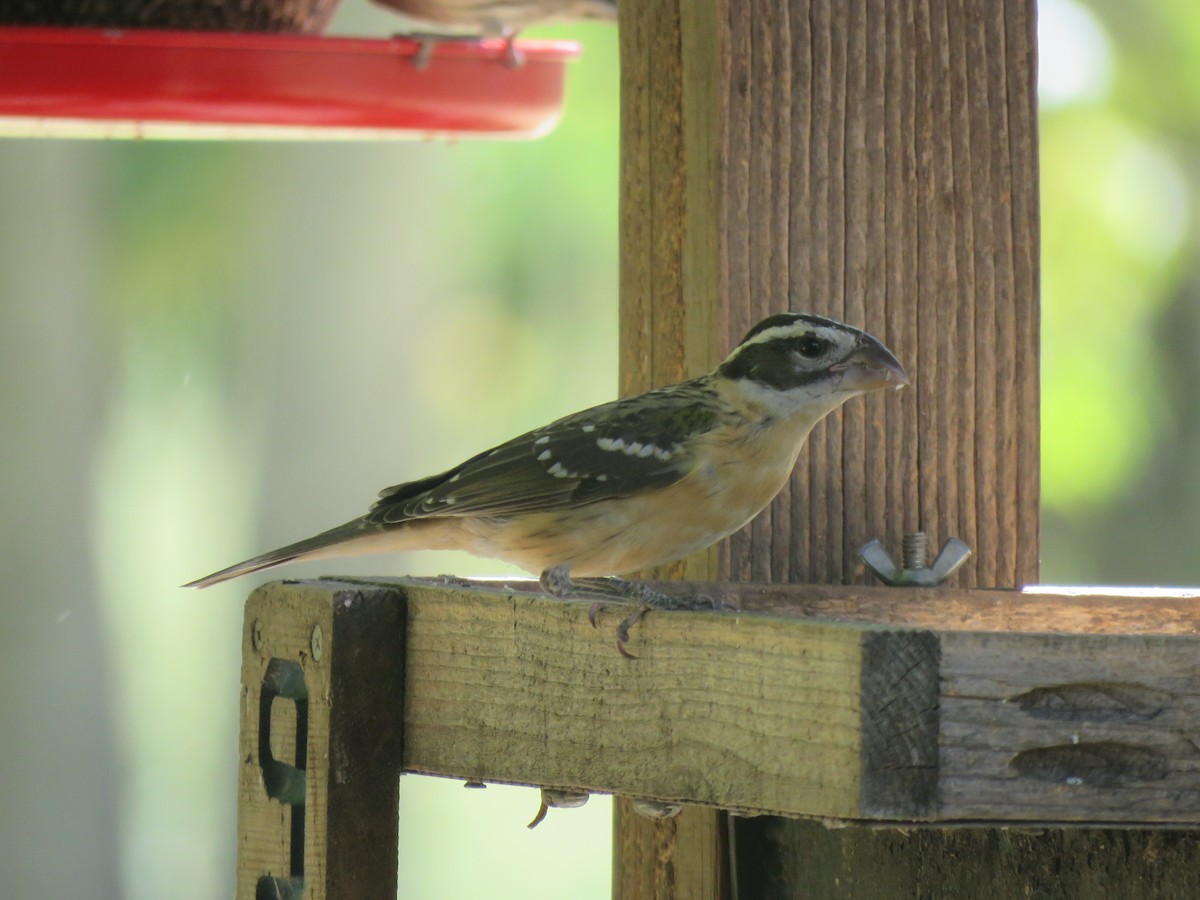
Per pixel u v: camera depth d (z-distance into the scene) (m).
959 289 8.70
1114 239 23.09
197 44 8.84
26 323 21.41
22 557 21.31
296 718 7.50
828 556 8.64
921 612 8.21
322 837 7.23
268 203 23.30
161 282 23.95
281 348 23.50
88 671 21.69
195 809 25.73
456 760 7.14
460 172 25.22
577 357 28.17
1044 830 6.70
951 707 5.43
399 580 7.89
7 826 21.25
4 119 9.17
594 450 8.90
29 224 21.48
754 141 8.44
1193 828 5.78
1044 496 24.03
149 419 26.80
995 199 8.74
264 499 23.56
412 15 11.11
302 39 9.00
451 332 26.81
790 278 8.51
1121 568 24.64
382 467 23.94
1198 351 24.06
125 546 28.47
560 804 7.30
